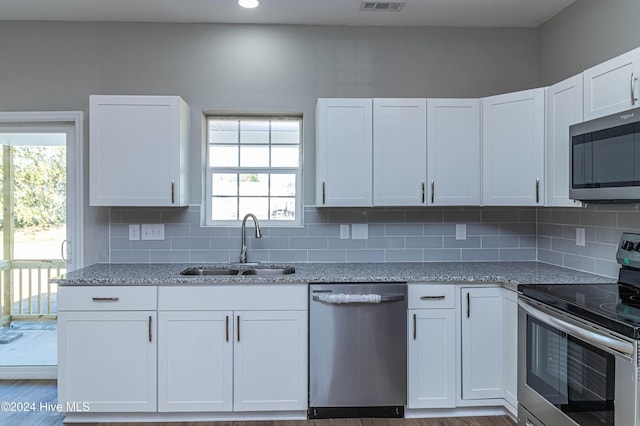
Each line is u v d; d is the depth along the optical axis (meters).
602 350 1.59
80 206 3.00
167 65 3.02
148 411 2.42
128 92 3.01
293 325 2.44
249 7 2.80
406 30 3.11
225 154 3.20
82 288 2.40
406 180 2.77
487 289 2.49
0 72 2.96
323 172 2.76
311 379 2.41
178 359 2.41
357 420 2.48
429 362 2.47
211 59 3.04
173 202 2.73
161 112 2.72
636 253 2.11
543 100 2.53
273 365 2.44
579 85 2.21
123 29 3.00
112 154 2.70
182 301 2.41
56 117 2.97
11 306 3.09
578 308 1.73
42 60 2.97
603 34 2.45
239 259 3.04
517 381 2.29
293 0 2.71
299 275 2.49
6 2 2.71
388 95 3.10
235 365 2.43
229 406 2.43
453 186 2.77
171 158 2.72
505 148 2.67
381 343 2.43
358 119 2.76
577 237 2.66
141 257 3.02
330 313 2.41
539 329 2.06
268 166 3.21
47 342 3.08
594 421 1.64
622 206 2.27
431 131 2.77
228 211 3.20
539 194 2.54
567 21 2.79
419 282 2.48
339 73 3.08
